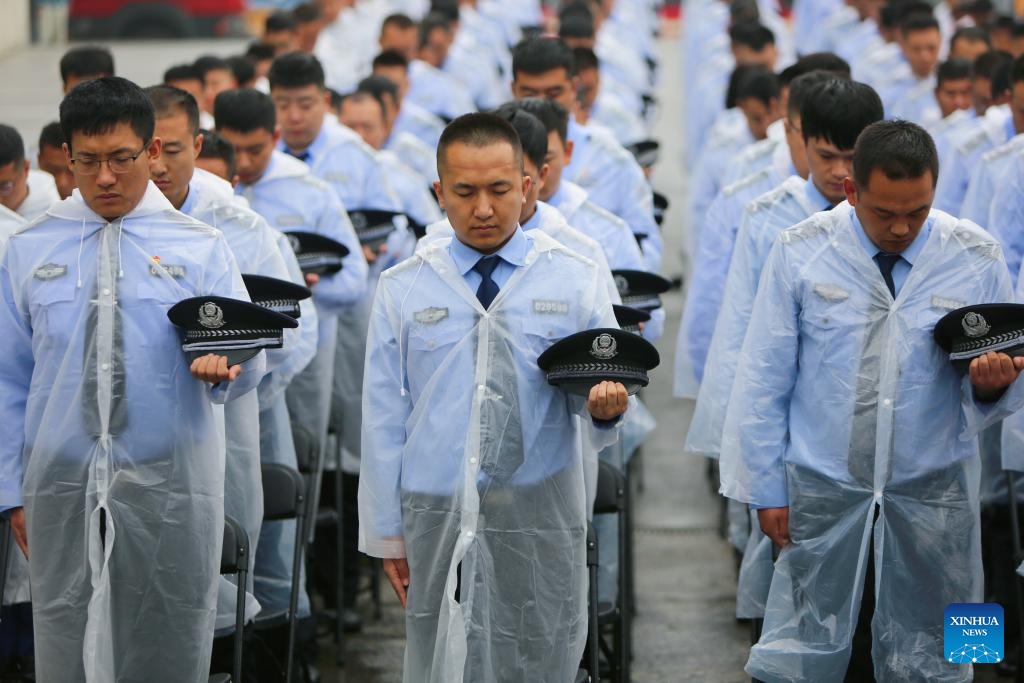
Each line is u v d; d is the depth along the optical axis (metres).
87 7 39.69
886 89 21.69
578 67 16.78
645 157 17.00
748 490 9.48
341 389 14.55
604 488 10.73
